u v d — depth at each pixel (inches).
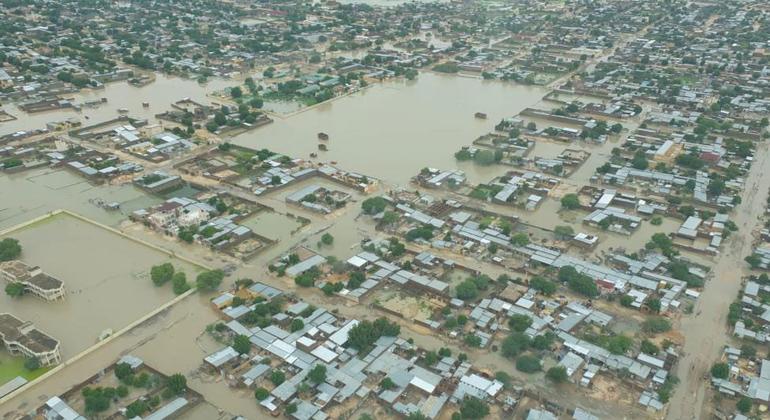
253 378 5487.2
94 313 6422.2
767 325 6323.8
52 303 6565.0
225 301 6525.6
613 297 6737.2
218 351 5821.9
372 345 5954.7
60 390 5393.7
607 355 5836.6
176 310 6486.2
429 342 6087.6
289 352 5826.8
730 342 6136.8
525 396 5442.9
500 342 6107.3
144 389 5408.5
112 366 5620.1
